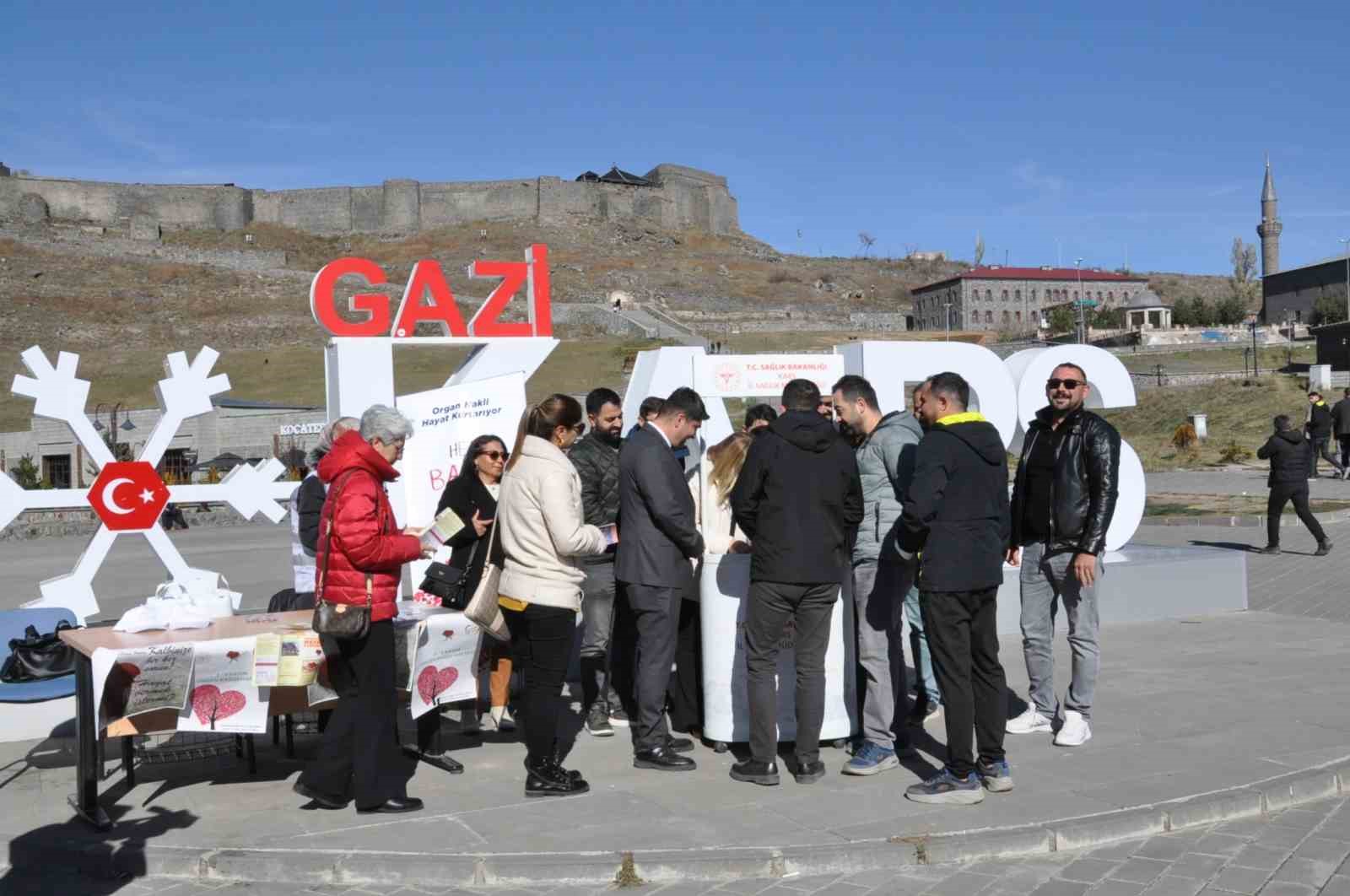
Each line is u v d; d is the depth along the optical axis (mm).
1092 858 4762
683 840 4852
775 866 4652
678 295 108812
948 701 5328
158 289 99125
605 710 6934
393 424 5441
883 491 6133
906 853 4727
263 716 5586
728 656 6418
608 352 74188
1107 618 10258
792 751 6461
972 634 5457
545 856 4699
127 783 6020
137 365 72938
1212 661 8359
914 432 6164
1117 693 7430
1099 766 5777
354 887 4695
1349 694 7188
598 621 6926
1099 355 11188
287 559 19312
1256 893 4324
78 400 8648
